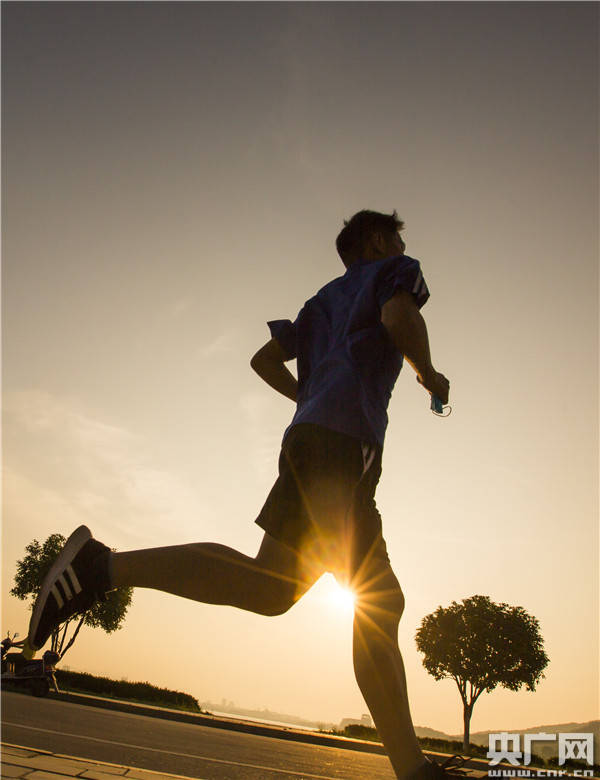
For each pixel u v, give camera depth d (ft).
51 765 7.77
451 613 106.01
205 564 4.75
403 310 5.15
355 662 4.71
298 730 52.16
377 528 5.00
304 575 4.99
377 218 6.42
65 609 4.62
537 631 103.09
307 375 5.91
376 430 5.18
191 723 44.27
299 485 4.94
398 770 4.48
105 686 68.54
